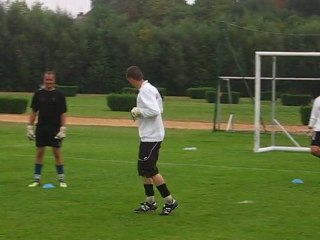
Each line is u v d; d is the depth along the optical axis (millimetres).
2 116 30984
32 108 10219
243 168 12797
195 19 63844
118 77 58719
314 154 10992
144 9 75188
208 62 56938
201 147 17391
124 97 36062
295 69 32688
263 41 49875
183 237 6922
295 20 56156
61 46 58188
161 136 8023
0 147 16641
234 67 49344
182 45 57531
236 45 50156
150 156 7953
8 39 57156
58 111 10125
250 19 54312
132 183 10695
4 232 7102
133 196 9453
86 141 18875
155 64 58031
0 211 8258
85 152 15594
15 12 57875
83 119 29672
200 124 27953
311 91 32125
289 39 49656
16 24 57812
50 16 59000
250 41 50031
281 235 7035
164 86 58125
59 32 58531
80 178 11227
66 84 58781
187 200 9148
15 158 14148
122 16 61750
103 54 58719
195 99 52375
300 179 11281
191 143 18641
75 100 48219
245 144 18641
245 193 9758
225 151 16344
